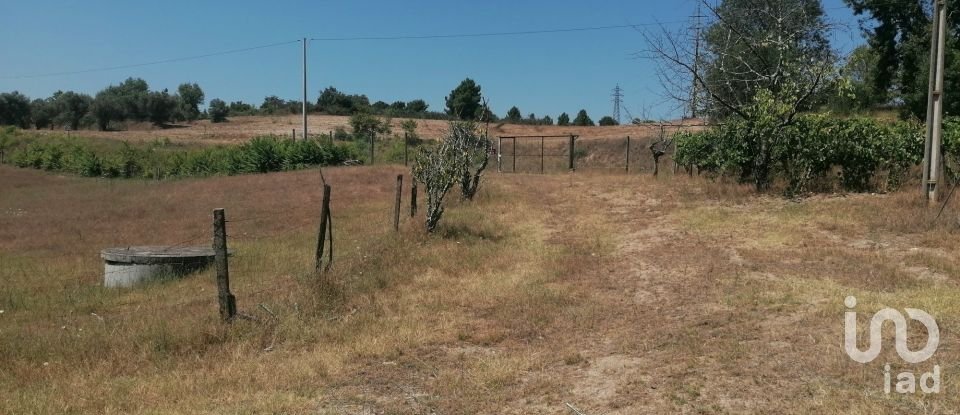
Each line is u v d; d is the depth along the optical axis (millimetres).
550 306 7262
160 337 6270
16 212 19688
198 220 16156
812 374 4758
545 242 11023
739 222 11352
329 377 5367
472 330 6543
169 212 17984
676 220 12180
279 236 13453
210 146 41375
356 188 20469
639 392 4727
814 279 7492
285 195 19828
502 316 6969
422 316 7047
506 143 44469
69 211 19188
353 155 33562
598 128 55500
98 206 19984
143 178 33375
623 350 5723
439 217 11531
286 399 4859
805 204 12250
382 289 8203
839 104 26609
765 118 13734
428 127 56031
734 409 4305
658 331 6145
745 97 16984
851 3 34625
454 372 5391
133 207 19125
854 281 7312
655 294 7559
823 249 8977
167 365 5770
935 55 10844
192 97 83938
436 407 4715
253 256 11297
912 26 32906
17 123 70688
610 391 4812
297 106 88562
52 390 5195
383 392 5035
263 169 31578
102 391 5133
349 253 10391
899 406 4133
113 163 34719
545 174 25156
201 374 5477
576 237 11383
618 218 13141
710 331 5984
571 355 5629
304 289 7539
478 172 15914
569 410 4535
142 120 73750
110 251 11133
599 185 19172
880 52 34438
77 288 9945
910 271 7672
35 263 12211
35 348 6180
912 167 12961
